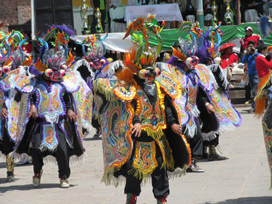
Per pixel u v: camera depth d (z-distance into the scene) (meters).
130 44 28.17
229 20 29.78
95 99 8.08
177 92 7.99
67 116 11.10
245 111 24.53
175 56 11.95
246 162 12.65
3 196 10.49
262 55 20.91
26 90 10.95
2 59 13.35
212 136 13.30
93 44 18.89
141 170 7.68
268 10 29.97
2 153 12.51
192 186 10.38
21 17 37.41
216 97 13.77
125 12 28.33
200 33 12.85
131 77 7.82
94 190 10.59
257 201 8.63
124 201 9.38
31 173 13.36
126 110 7.64
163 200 7.86
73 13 30.97
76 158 11.87
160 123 7.84
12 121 12.74
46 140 10.95
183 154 7.99
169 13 27.88
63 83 11.21
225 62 26.22
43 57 10.98
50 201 9.77
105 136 7.91
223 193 9.51
